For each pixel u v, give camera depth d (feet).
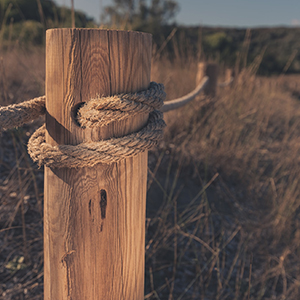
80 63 2.66
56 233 3.01
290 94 30.04
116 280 3.21
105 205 2.97
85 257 3.00
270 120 17.30
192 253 8.41
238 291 7.49
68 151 2.76
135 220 3.27
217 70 13.37
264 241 9.53
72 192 2.90
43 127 3.26
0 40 12.76
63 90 2.75
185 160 10.97
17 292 6.45
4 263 6.91
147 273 7.59
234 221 10.02
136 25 36.24
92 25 8.42
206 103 12.86
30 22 17.83
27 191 8.39
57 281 3.11
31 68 12.23
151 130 3.08
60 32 2.64
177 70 15.03
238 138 13.42
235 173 12.00
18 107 3.16
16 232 7.53
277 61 61.46
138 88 2.94
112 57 2.71
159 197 9.70
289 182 11.64
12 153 9.48
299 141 14.79
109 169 2.93
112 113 2.73
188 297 7.26
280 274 8.43
